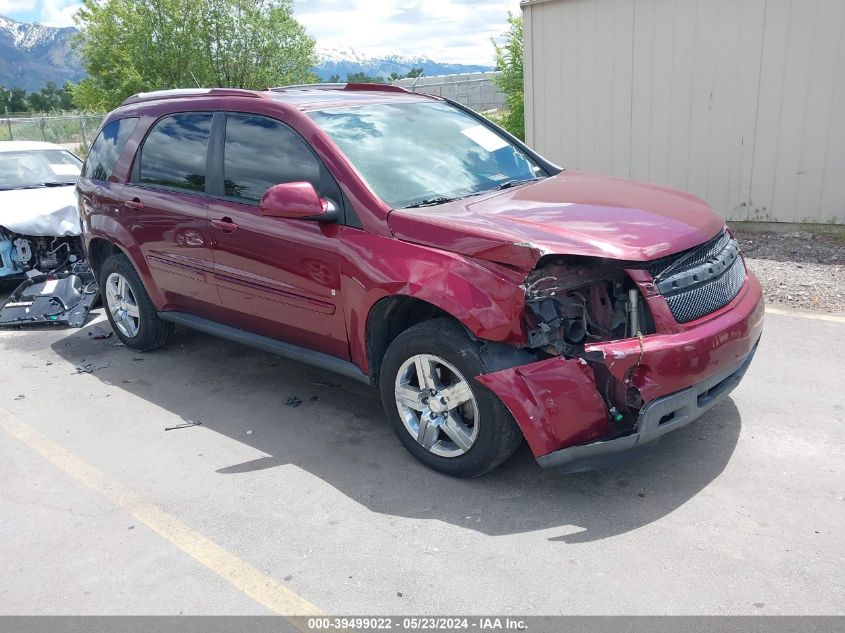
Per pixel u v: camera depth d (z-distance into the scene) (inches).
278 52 838.5
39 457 165.9
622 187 166.4
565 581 113.7
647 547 120.9
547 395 126.2
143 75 803.4
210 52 818.8
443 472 147.2
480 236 131.0
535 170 189.0
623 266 126.8
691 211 148.8
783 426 158.2
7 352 243.1
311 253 158.4
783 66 304.0
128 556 127.1
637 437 126.1
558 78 364.5
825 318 221.5
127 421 183.0
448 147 178.4
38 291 277.4
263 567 122.0
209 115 190.5
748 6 304.3
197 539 130.9
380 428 171.6
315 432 171.3
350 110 176.7
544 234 130.8
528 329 128.0
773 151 316.2
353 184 153.2
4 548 131.4
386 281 141.9
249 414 183.3
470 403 140.9
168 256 201.3
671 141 340.5
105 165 224.7
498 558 120.5
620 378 122.6
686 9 318.7
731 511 129.4
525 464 150.6
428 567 119.3
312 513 137.3
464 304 130.0
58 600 116.7
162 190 200.8
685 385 127.4
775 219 324.2
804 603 105.9
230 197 181.3
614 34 340.5
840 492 133.1
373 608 110.4
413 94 203.3
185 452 164.7
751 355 148.6
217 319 198.5
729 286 141.7
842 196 306.0
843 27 287.7
